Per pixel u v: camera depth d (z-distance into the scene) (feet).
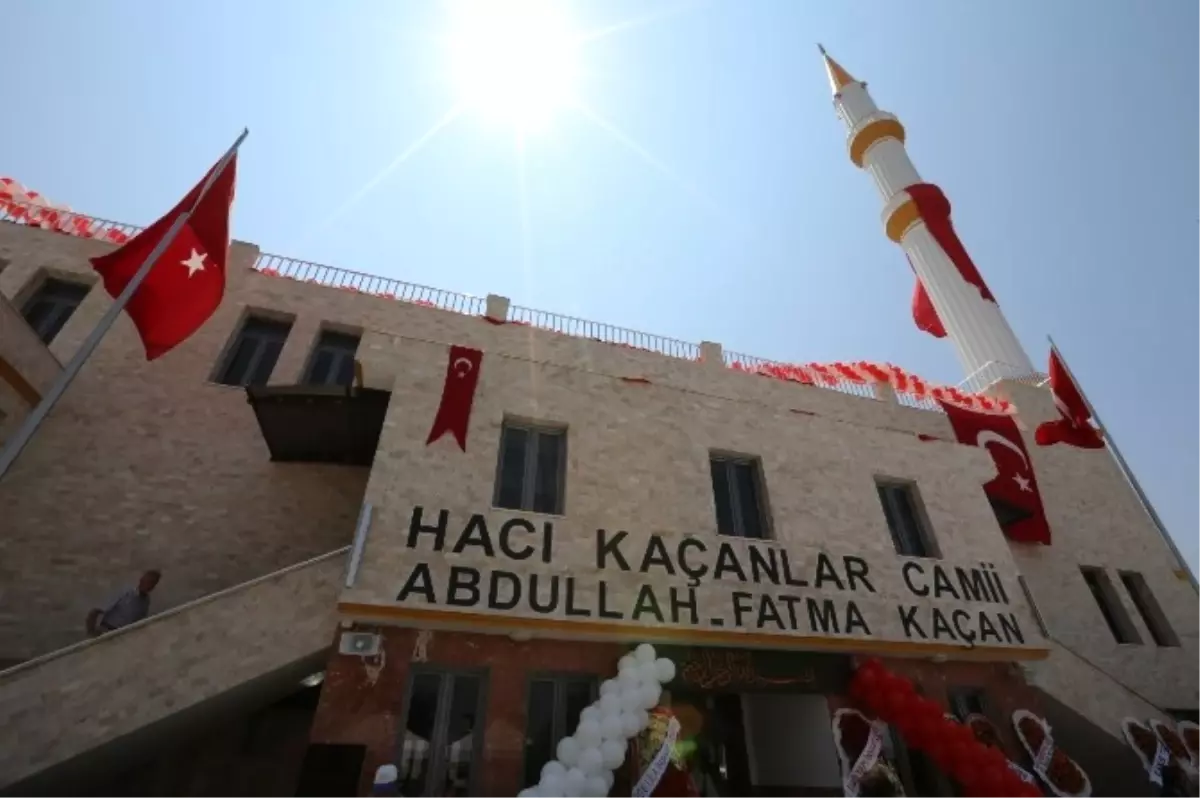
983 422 65.57
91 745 24.95
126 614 33.30
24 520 38.81
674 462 39.86
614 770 30.04
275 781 39.01
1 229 48.47
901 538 44.98
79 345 45.14
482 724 29.60
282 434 42.22
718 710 49.14
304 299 52.90
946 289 104.47
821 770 41.81
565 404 39.24
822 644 36.70
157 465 42.88
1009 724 39.70
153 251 31.12
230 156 35.83
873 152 127.44
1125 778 45.27
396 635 29.99
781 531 40.19
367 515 31.40
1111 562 65.10
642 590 34.27
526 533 33.68
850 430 47.03
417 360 37.32
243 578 41.24
